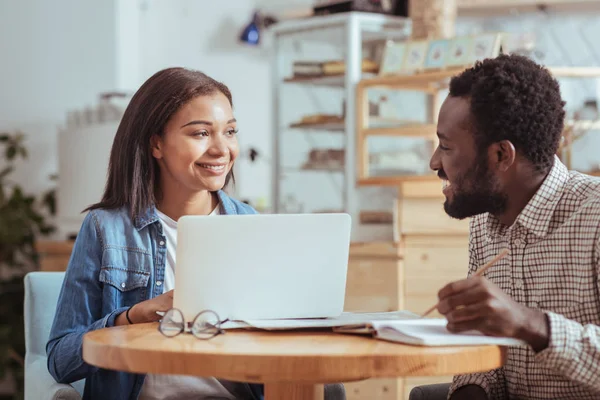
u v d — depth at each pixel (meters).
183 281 1.81
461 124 1.79
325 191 4.75
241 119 6.71
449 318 1.61
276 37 5.01
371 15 4.64
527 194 1.85
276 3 6.71
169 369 1.54
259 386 2.27
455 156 1.81
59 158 5.31
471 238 2.07
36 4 6.16
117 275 2.23
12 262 5.90
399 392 3.96
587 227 1.79
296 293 1.86
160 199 2.36
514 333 1.60
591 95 5.81
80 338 2.08
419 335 1.60
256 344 1.61
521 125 1.77
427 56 4.37
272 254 1.84
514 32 6.13
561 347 1.61
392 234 4.37
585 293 1.80
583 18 6.03
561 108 1.83
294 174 4.93
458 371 1.52
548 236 1.85
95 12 6.16
